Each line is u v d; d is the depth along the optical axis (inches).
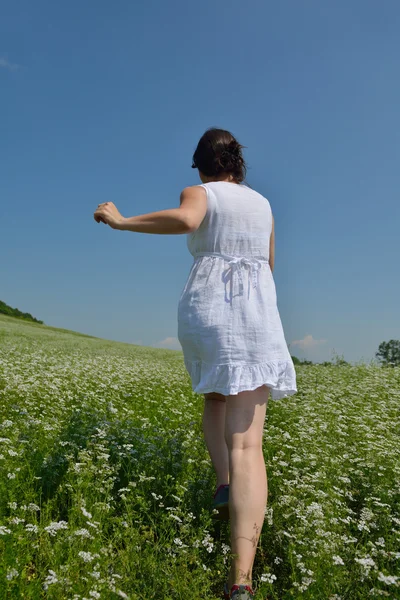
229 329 113.1
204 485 145.6
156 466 157.8
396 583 100.4
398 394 358.6
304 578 101.6
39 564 100.0
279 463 160.6
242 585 99.3
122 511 132.8
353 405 309.9
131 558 105.0
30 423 187.5
